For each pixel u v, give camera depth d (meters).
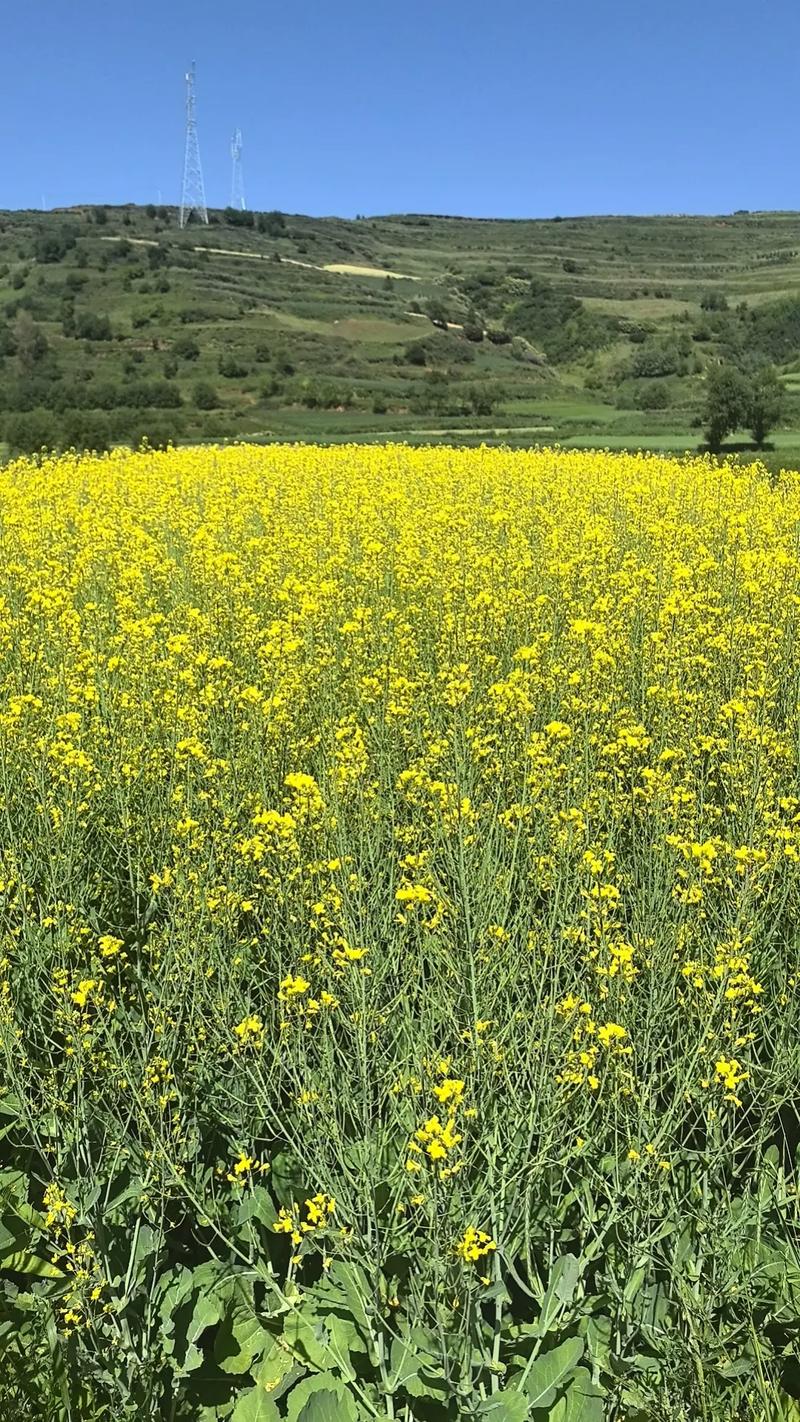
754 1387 3.04
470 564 9.80
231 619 8.00
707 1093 3.52
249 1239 3.47
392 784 5.70
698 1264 3.36
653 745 6.02
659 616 7.64
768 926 4.66
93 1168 3.52
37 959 4.06
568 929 3.96
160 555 10.64
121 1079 3.69
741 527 11.09
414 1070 3.60
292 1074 3.58
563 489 15.52
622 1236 3.43
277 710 5.99
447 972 4.00
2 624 7.17
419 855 4.35
